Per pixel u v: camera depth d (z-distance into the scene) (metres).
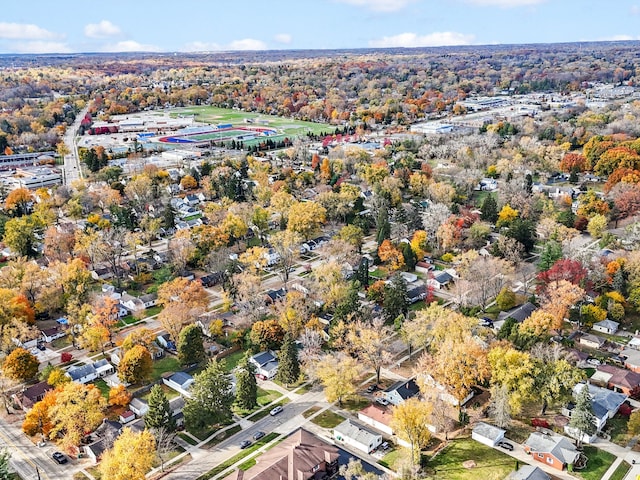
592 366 139.00
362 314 152.50
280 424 122.75
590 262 174.75
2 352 148.38
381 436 116.06
